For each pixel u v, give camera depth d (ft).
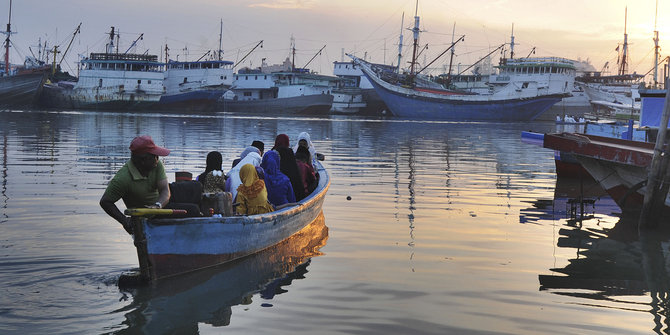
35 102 318.86
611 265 26.91
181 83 339.16
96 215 35.19
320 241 30.60
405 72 383.45
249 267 25.46
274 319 19.17
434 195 47.11
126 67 313.94
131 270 24.12
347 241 30.63
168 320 18.97
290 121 234.58
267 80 374.43
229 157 78.48
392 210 39.88
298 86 358.02
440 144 117.50
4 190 44.70
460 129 199.93
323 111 362.12
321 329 18.30
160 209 22.35
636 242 32.19
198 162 70.44
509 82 360.07
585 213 41.45
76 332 17.83
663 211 39.11
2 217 34.30
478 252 28.73
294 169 34.94
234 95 388.98
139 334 17.78
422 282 23.45
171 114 281.95
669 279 24.62
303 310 20.02
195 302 20.75
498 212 40.14
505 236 32.60
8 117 191.42
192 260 24.25
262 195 29.27
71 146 90.22
